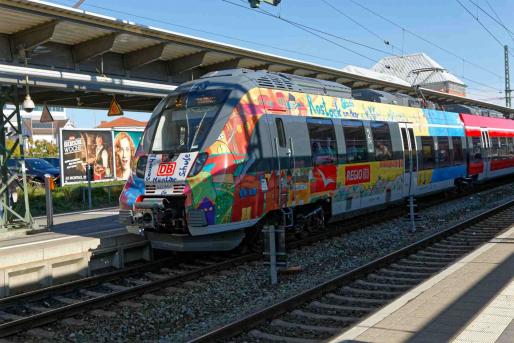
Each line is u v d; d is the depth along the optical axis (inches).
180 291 351.6
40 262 367.2
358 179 543.5
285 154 443.5
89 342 268.1
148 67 621.0
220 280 378.0
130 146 1026.7
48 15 436.8
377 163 580.1
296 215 478.0
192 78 679.1
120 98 671.1
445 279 305.4
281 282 367.6
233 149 399.2
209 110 411.5
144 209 394.3
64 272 387.5
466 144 848.9
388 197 609.6
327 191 496.1
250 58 646.5
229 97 413.7
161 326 293.6
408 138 658.2
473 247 455.8
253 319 267.1
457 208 733.3
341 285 342.3
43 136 2989.7
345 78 825.5
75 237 434.9
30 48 477.4
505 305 248.5
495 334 209.9
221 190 387.2
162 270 412.5
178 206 388.2
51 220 526.3
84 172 925.8
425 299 266.7
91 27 477.1
